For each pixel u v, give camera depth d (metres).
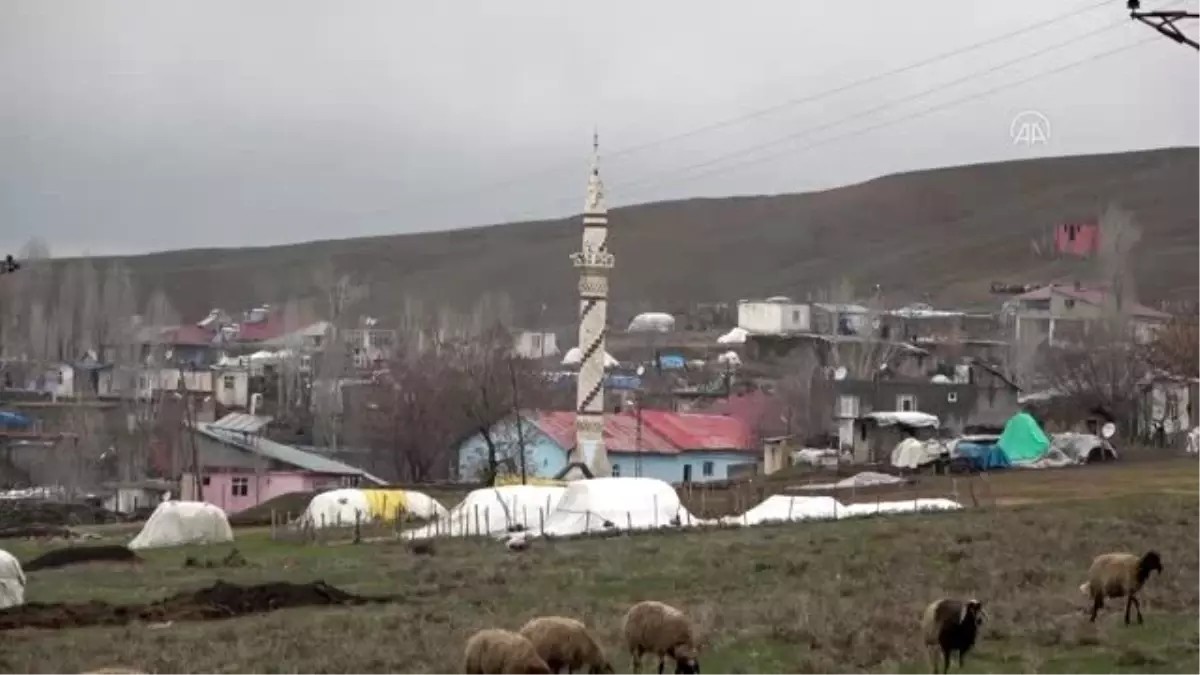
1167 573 46.12
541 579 53.47
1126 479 85.06
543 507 77.75
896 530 62.12
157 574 62.44
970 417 125.38
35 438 130.75
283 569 61.94
